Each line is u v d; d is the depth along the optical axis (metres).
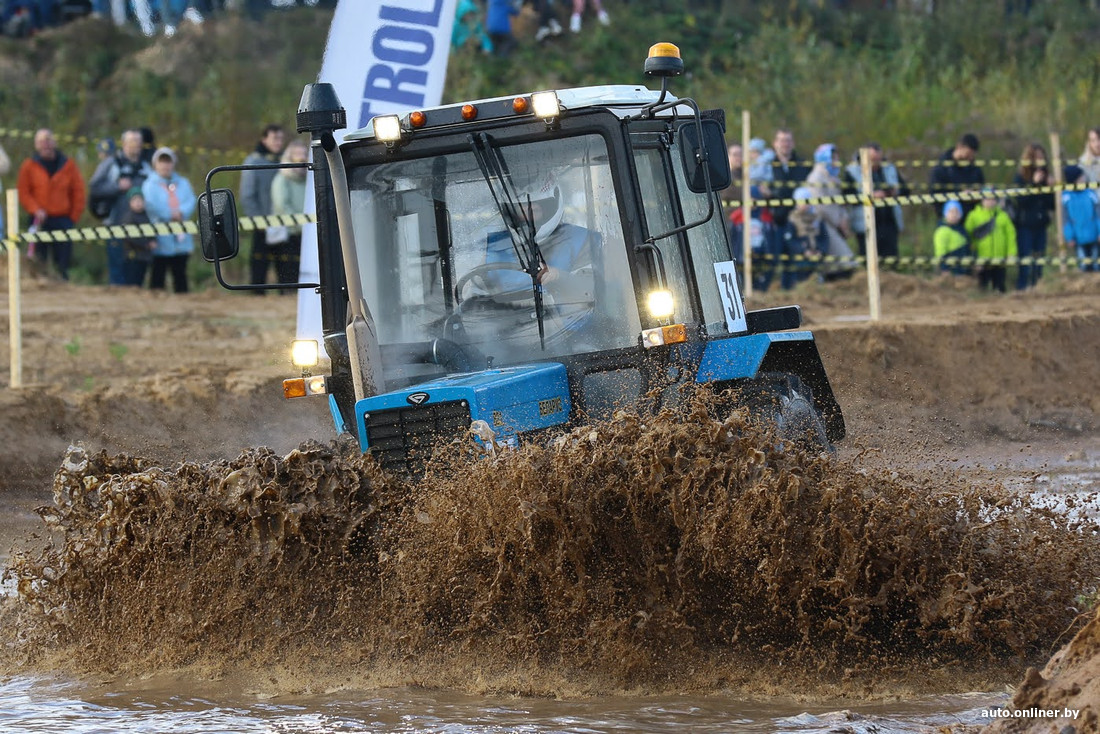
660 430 13.73
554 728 12.30
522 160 16.50
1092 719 9.89
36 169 41.19
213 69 64.25
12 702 13.86
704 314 17.55
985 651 13.72
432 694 13.59
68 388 30.34
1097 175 46.69
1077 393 34.91
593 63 64.25
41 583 15.77
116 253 45.59
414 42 27.91
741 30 70.06
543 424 15.49
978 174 46.06
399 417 15.17
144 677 14.61
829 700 13.07
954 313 38.81
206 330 38.78
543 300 16.38
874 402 32.91
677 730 12.15
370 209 16.83
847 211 44.44
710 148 15.30
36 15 67.56
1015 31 72.56
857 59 68.06
